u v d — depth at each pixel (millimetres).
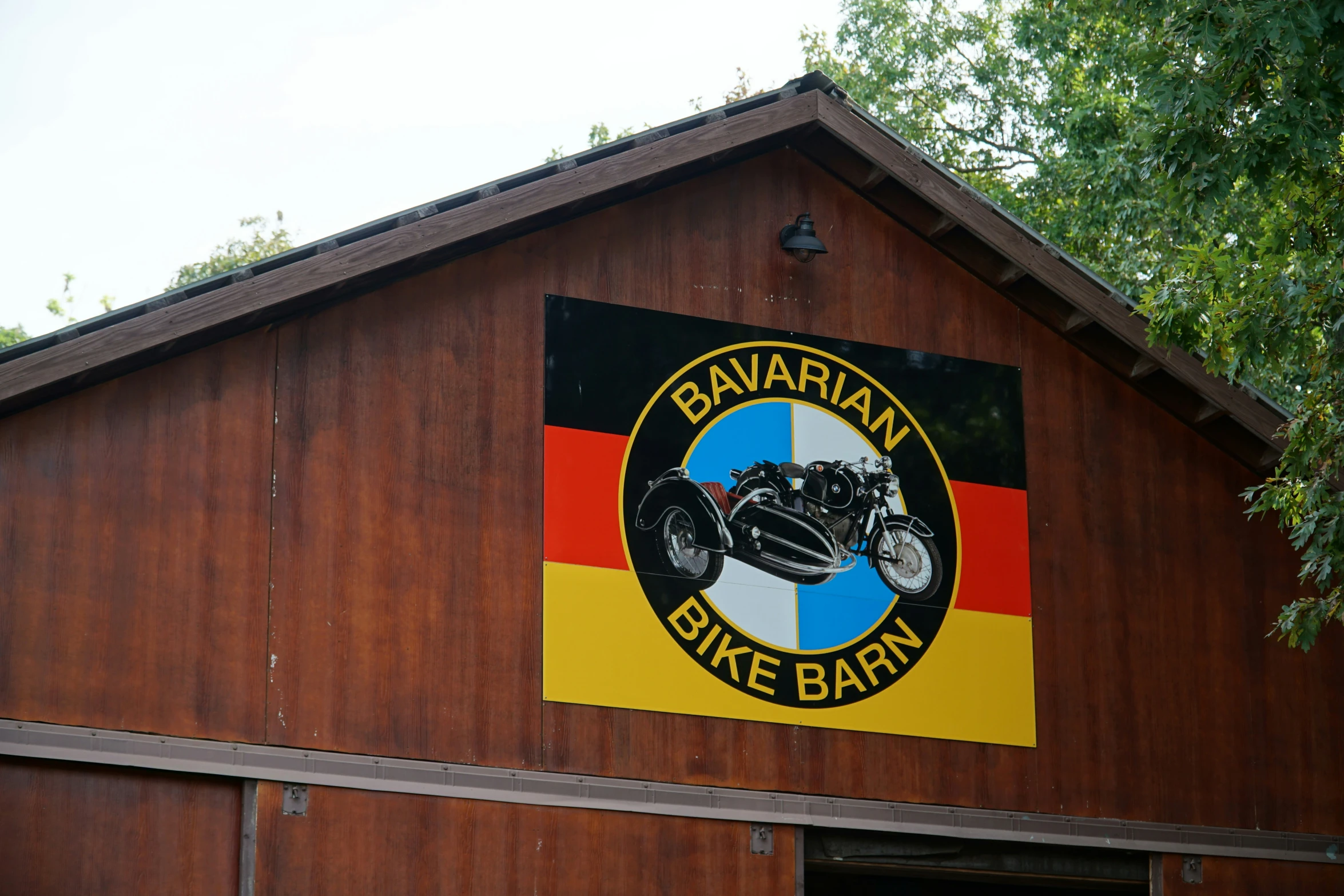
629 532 14398
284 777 12703
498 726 13539
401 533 13602
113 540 12609
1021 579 15891
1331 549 14758
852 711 14828
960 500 15844
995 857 15266
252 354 13430
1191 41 14211
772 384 15367
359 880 12820
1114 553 16391
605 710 13930
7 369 12117
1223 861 16016
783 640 14727
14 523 12336
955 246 16469
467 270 14422
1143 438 16875
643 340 14945
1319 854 16328
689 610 14438
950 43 32312
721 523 14773
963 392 16188
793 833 14391
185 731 12492
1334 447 14820
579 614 14039
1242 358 15141
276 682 12875
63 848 12016
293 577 13133
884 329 16031
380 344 13914
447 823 13219
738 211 15703
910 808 14828
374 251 13500
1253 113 14867
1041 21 28156
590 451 14453
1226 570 16828
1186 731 16188
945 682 15281
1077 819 15461
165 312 12688
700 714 14250
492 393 14234
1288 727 16609
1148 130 22844
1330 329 14977
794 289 15734
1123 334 16219
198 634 12703
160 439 12945
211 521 12969
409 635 13414
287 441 13383
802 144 16094
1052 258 16141
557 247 14836
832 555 15125
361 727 13086
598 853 13672
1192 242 24562
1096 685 15938
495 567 13859
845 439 15523
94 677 12305
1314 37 14008
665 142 14812
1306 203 15141
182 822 12430
